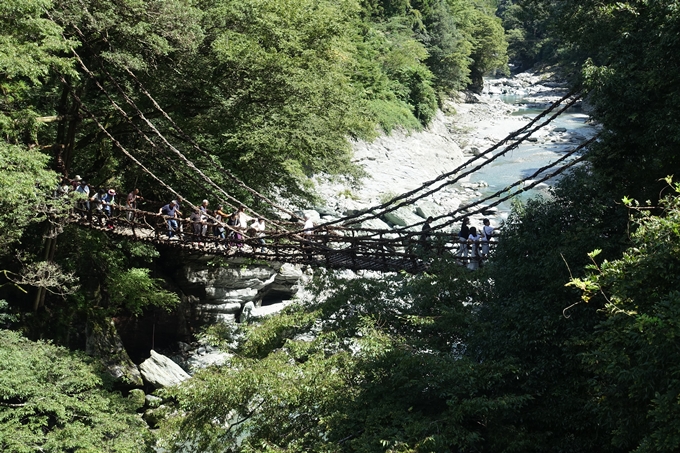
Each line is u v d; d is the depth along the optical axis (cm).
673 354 936
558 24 1958
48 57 1895
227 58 2445
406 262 2123
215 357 2805
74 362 1948
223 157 2770
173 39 2328
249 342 1711
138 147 2736
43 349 1945
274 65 2520
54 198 2109
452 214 2112
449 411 1272
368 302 1681
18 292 2489
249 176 2759
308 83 2580
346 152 2873
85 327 2559
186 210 2823
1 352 1784
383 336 1482
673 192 1500
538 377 1338
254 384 1419
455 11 9050
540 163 5538
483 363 1339
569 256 1371
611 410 1114
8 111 2069
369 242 2122
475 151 6191
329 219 3750
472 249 2050
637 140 1566
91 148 2872
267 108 2591
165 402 2366
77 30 2216
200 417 1499
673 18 1540
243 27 2577
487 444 1323
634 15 1744
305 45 2745
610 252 1395
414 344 1454
